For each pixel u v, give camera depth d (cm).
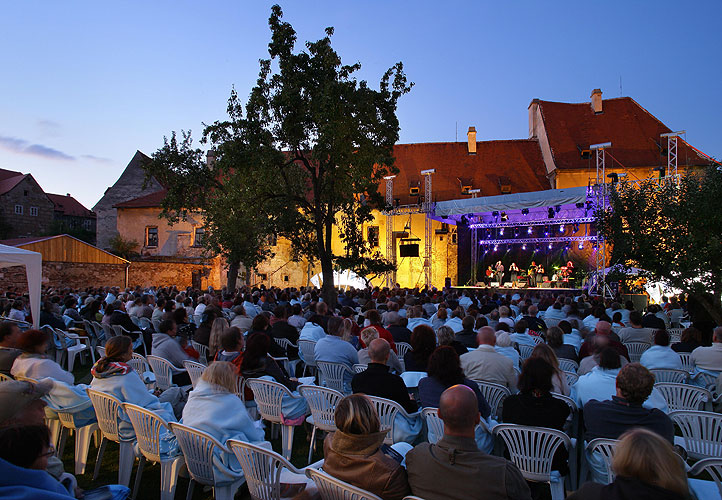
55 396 464
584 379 466
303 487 342
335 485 277
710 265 1020
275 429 614
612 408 370
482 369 513
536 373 388
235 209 1830
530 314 990
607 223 1284
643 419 359
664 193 1145
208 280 3300
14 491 219
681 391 536
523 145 3659
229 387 387
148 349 991
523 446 388
